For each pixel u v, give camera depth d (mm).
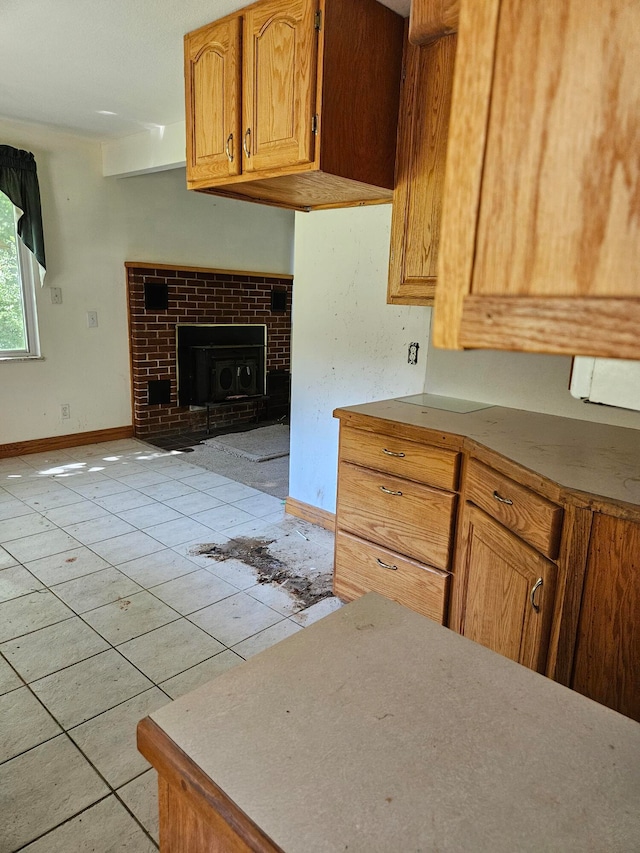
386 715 681
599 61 328
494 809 557
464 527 1875
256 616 2326
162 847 689
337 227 2904
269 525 3254
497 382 2398
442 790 576
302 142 1856
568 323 353
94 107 3439
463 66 377
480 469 1762
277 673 754
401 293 2068
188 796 584
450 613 1999
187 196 5051
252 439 5133
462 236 390
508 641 1608
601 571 1271
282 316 6012
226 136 2111
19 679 1911
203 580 2607
